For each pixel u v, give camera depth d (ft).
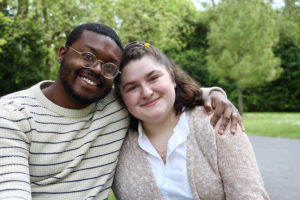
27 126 5.20
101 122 6.01
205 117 6.08
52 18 34.40
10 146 4.87
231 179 5.55
